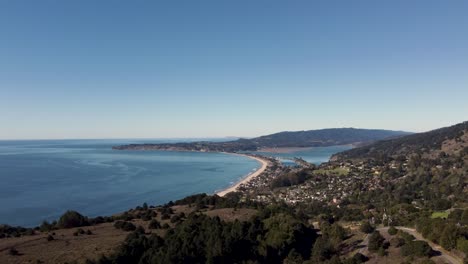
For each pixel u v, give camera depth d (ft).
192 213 300.61
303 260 222.28
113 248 199.21
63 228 273.33
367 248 222.69
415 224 265.54
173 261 181.16
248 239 229.66
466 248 185.16
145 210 356.79
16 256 184.85
